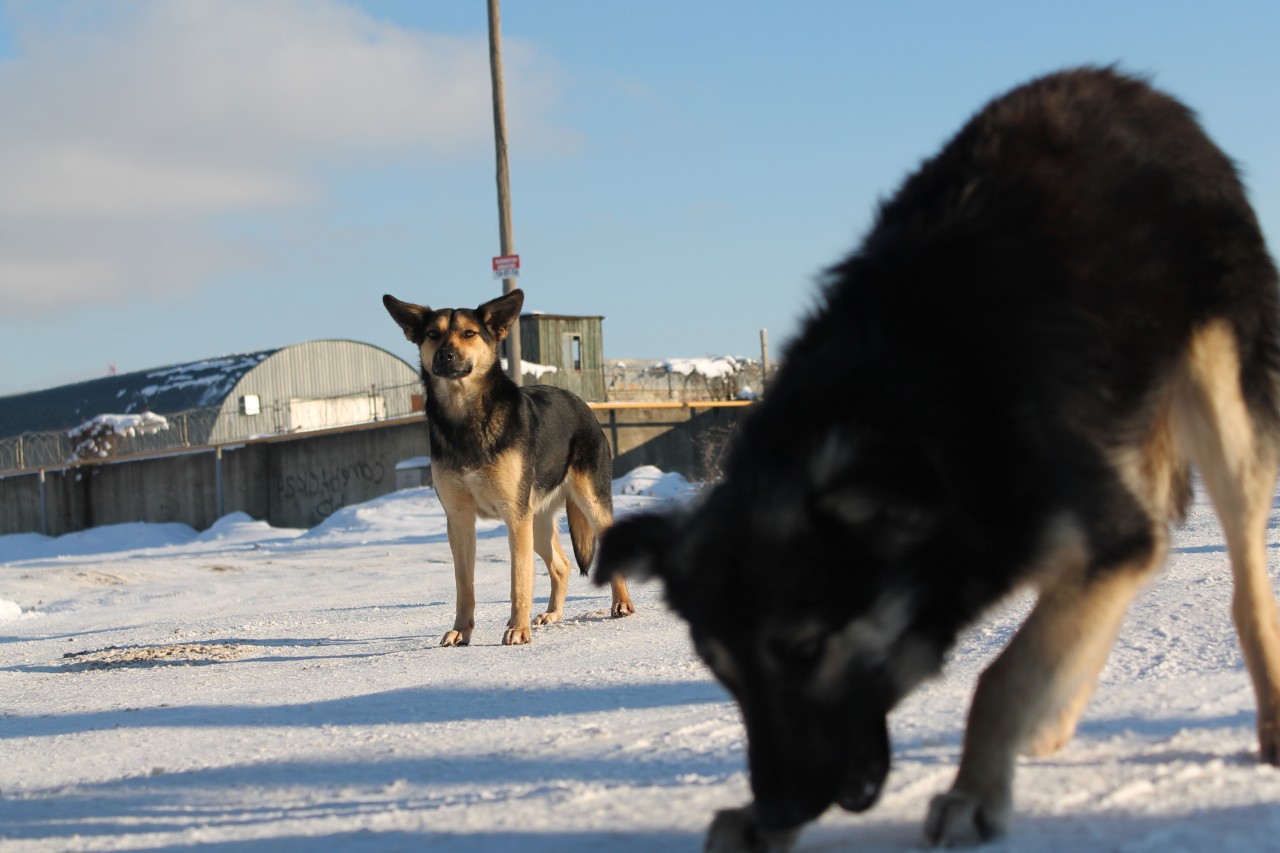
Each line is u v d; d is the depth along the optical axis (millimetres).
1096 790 2889
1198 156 3451
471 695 5664
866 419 2600
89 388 52594
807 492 2486
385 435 32375
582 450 9719
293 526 34281
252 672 7590
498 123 19906
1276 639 3221
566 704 5109
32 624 12633
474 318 8930
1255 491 3293
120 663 8484
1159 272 3150
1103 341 2973
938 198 3262
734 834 2582
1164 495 3486
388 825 3094
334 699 6012
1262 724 3160
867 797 2568
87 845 3152
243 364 48281
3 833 3424
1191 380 3295
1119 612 2875
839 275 3211
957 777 2705
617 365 39219
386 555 17922
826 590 2465
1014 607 6344
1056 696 2791
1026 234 3043
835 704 2508
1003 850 2498
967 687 4535
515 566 8375
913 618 2604
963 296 2906
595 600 10664
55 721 6156
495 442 8484
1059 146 3266
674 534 2799
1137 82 3646
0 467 41969
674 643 6836
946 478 2596
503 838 2855
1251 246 3434
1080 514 2781
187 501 36031
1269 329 3436
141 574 16969
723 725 4102
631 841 2760
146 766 4605
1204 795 2770
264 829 3209
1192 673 4434
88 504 38250
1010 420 2752
